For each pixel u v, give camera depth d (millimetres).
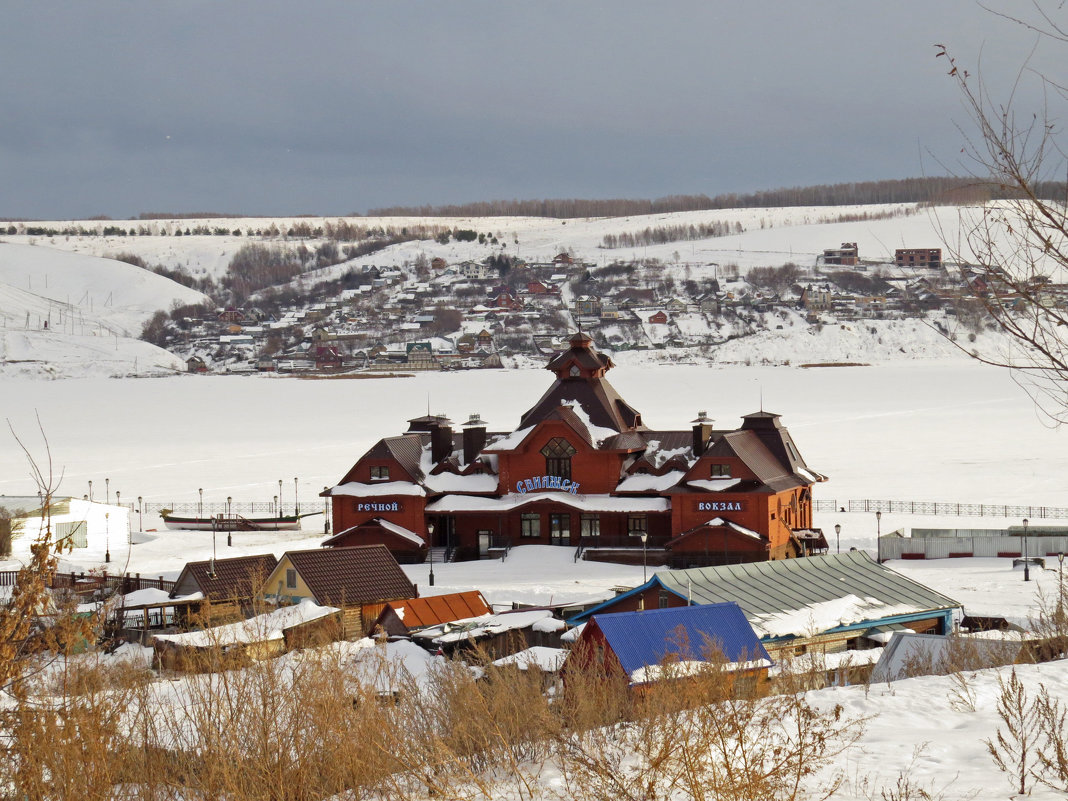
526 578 190625
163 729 44656
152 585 158875
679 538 199625
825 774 40969
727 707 44844
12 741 39469
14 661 39344
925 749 44188
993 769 41062
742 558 198375
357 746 42875
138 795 40906
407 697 49969
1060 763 38281
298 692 45188
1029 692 53969
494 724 45125
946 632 111812
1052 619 76500
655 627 62375
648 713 43906
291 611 118875
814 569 115188
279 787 40469
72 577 135750
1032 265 30453
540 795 39469
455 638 113938
